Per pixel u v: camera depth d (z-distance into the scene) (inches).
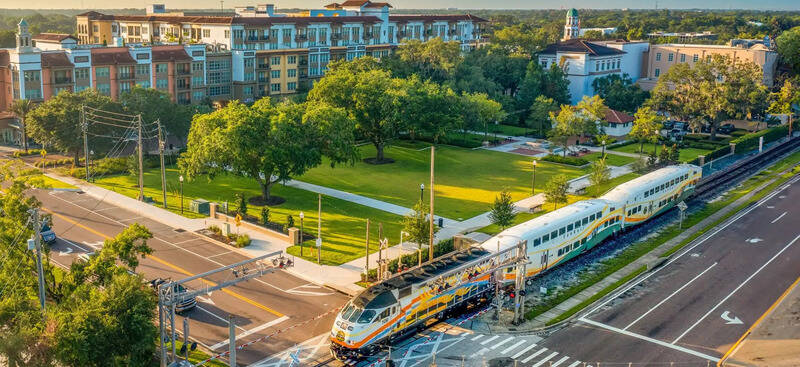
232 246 2632.9
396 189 3540.8
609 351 1836.9
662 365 1760.6
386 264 2230.6
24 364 1401.3
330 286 2249.0
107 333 1445.6
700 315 2071.9
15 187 2031.3
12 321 1536.7
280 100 5300.2
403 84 4357.8
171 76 5191.9
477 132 5319.9
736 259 2578.7
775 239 2824.8
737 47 6688.0
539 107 5108.3
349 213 3088.1
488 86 5664.4
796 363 1772.9
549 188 3090.6
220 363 1731.1
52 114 3821.4
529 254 2268.7
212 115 3181.6
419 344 1866.4
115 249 1758.1
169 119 4254.4
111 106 4018.2
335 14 7347.4
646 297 2207.2
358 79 4234.7
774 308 2124.8
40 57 4498.0
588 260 2568.9
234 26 5595.5
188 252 2554.1
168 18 6254.9
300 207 3174.2
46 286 1876.2
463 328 1968.5
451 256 2073.1
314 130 3282.5
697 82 5054.1
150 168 3949.3
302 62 6058.1
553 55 6565.0
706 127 5447.8
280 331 1920.5
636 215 2952.8
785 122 5703.7
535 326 1980.8
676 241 2800.2
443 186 3629.4
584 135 4918.8
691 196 3496.6
